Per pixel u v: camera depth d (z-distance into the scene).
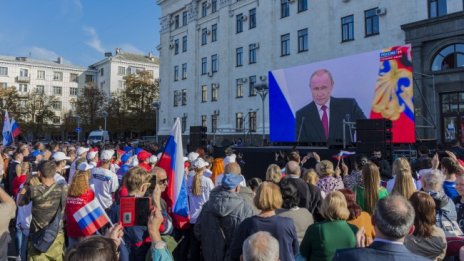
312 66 18.25
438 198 3.88
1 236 3.66
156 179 4.37
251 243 2.28
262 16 32.06
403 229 2.41
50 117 61.47
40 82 80.94
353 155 12.12
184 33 41.88
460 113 18.83
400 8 22.22
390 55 15.28
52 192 4.73
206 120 38.09
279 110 19.81
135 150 14.11
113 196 6.32
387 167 8.47
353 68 16.56
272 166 5.52
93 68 85.25
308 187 4.85
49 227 4.66
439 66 19.81
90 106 58.62
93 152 8.39
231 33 35.41
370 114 15.84
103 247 1.99
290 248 3.58
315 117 18.03
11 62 78.38
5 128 16.09
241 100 33.91
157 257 3.15
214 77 37.22
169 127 43.41
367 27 24.25
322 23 27.03
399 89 14.92
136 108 53.25
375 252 2.43
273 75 20.12
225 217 4.36
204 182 5.88
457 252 3.31
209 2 38.41
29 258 4.73
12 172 8.84
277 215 3.74
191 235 5.72
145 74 54.69
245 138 31.44
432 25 19.67
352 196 3.91
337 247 3.32
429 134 19.66
